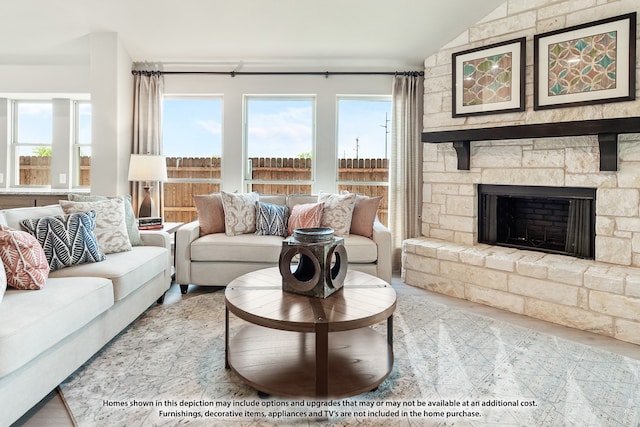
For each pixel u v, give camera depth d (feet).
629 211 9.59
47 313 5.56
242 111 14.80
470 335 8.60
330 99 14.73
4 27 12.46
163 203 14.69
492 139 11.23
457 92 12.67
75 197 9.91
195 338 8.25
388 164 15.35
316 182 14.96
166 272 10.50
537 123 10.87
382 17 11.93
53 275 7.57
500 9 11.65
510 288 10.30
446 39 12.92
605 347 8.09
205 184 15.44
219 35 12.85
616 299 8.57
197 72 14.56
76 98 15.06
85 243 8.23
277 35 12.84
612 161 9.58
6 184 15.48
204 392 6.23
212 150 15.34
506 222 12.59
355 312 5.92
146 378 6.62
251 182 15.40
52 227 7.93
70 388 6.28
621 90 9.56
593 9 10.00
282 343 7.39
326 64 14.62
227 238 11.57
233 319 9.37
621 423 5.50
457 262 11.43
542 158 11.02
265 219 12.39
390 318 6.72
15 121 15.58
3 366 4.67
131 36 13.02
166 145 15.30
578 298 9.13
